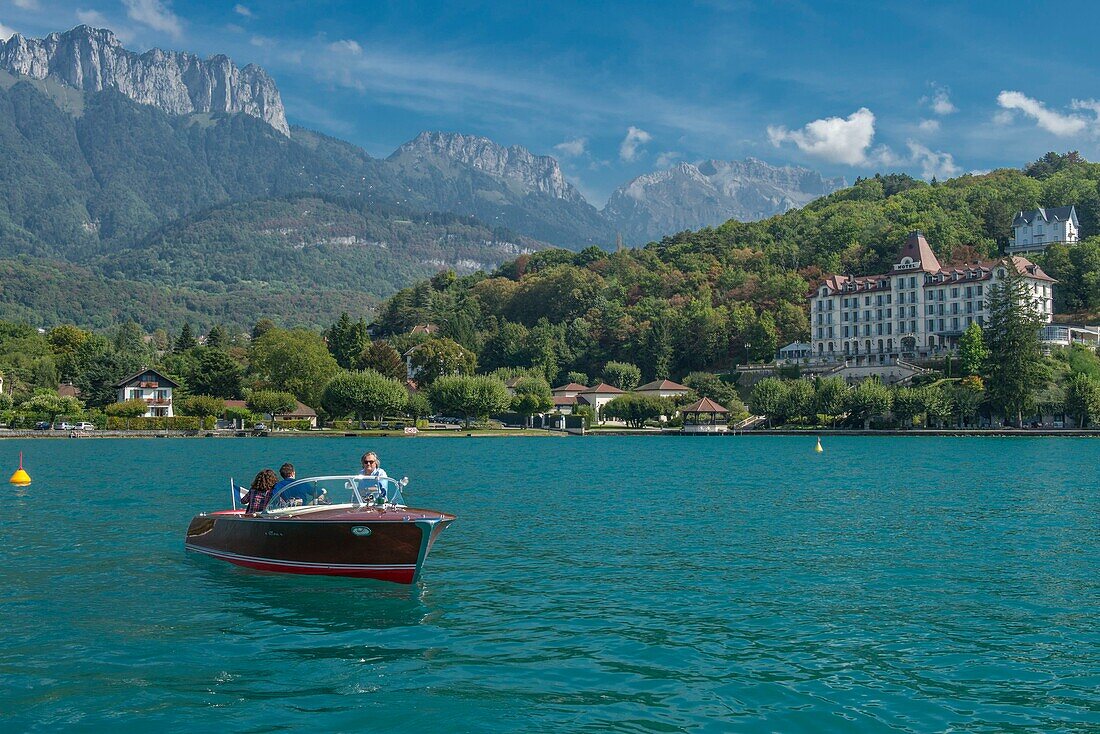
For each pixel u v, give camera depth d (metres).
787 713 15.52
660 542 32.78
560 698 16.27
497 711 15.66
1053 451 100.12
